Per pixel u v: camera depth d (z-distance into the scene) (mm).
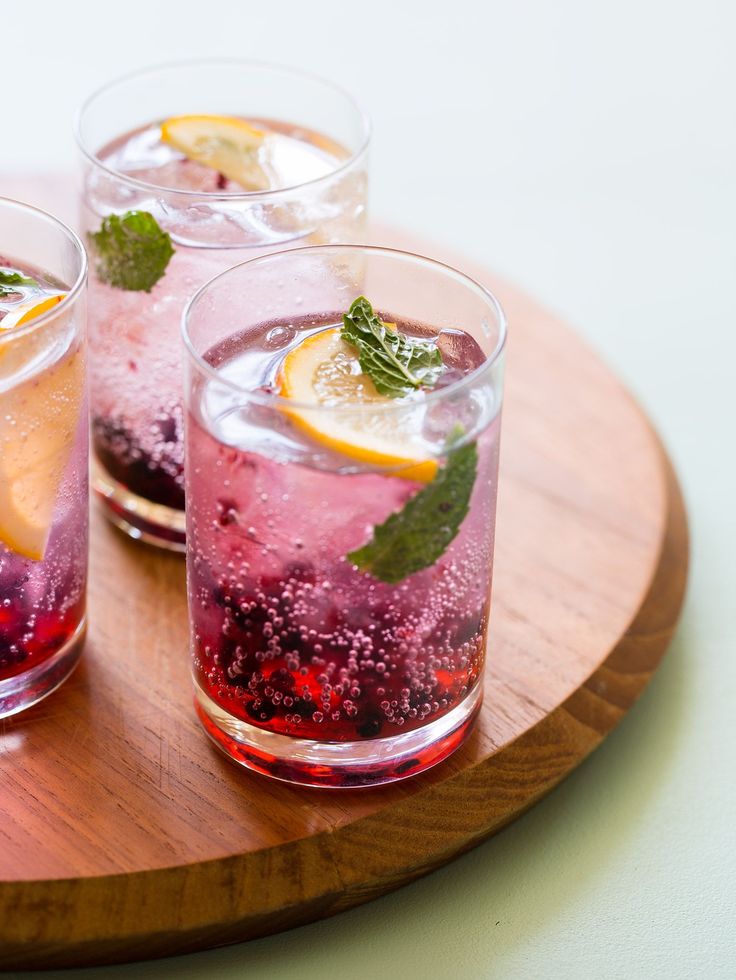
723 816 682
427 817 642
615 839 673
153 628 702
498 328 618
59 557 654
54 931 614
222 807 637
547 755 664
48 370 621
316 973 630
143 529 734
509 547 735
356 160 700
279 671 620
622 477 767
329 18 1238
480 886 656
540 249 1003
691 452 837
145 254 681
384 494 593
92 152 729
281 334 648
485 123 1158
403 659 619
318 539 600
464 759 652
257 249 684
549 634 700
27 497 630
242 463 599
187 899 619
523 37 1262
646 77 1230
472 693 649
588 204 1062
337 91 744
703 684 727
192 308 623
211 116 733
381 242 862
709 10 1286
